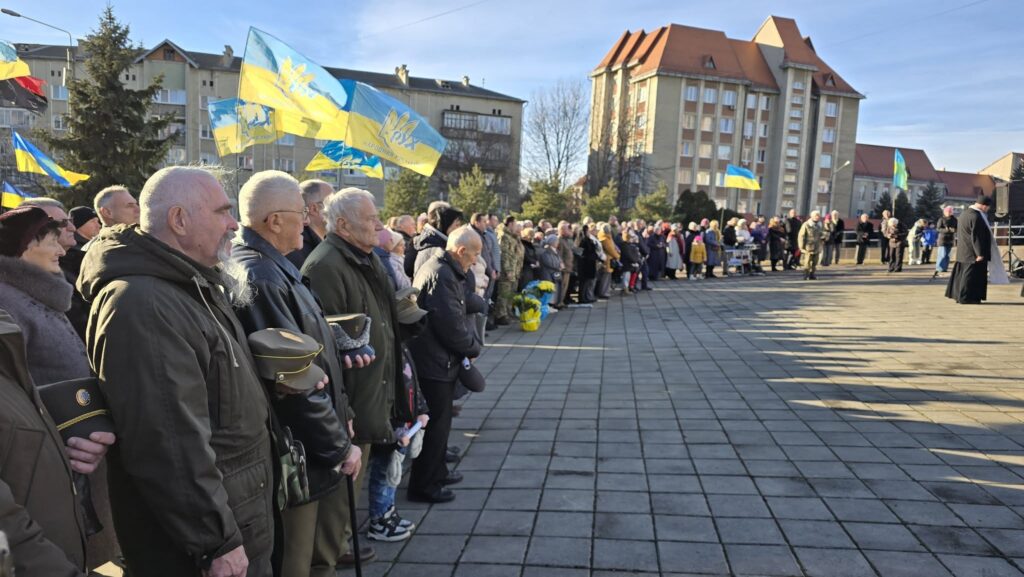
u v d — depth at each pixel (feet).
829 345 27.17
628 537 11.29
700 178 200.64
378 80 210.59
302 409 7.42
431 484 12.97
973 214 36.19
